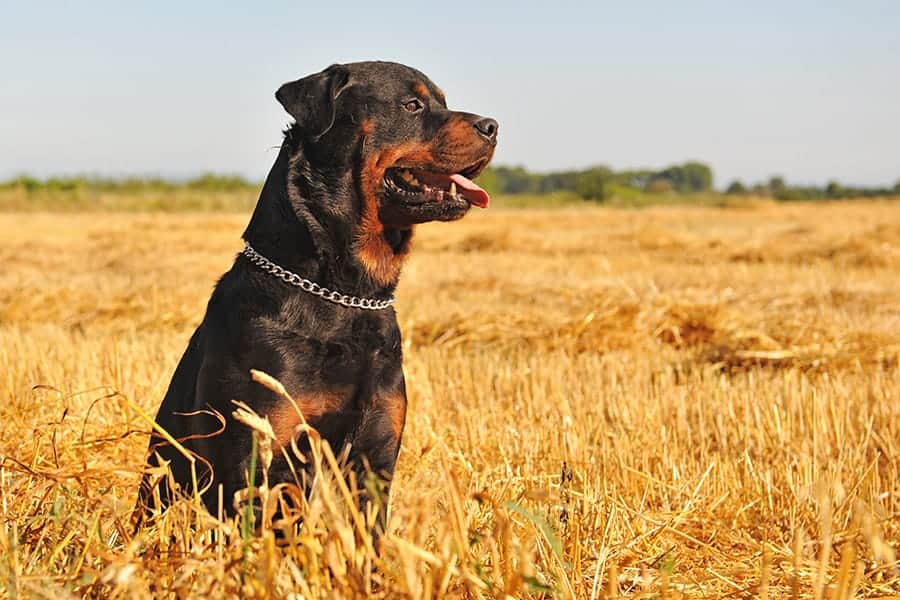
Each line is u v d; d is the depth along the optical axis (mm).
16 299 10930
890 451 5590
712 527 4664
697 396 6660
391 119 4379
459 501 2912
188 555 3184
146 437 5305
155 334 9055
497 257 17953
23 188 42250
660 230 20453
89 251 18359
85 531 3604
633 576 3896
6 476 3986
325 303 4051
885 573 3979
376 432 4094
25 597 3027
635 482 5168
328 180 4250
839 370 7711
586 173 52562
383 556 3180
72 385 6668
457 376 7559
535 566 3652
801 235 20141
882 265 15594
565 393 7082
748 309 10258
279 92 4387
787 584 3875
